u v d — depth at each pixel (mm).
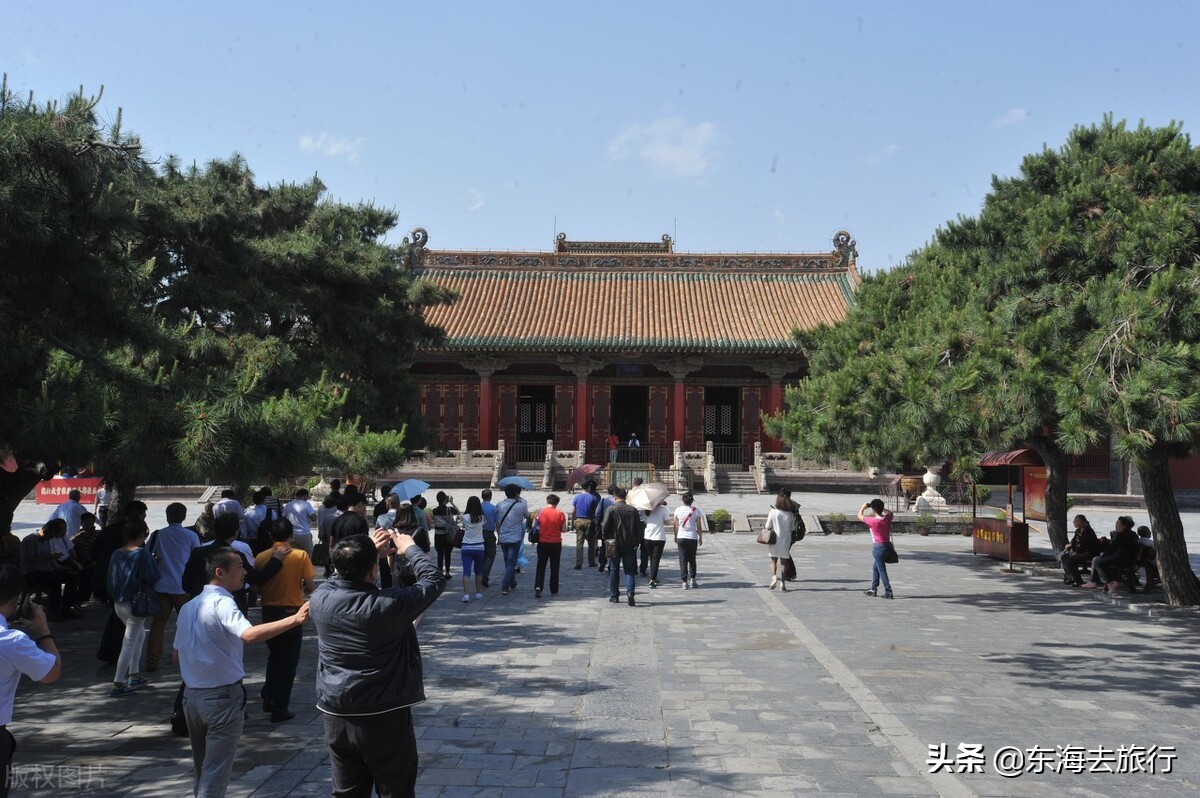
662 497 19219
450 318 52406
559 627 14586
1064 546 22969
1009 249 17469
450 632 14156
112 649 11992
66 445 9008
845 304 52906
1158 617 15836
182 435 9500
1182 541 17031
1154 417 11336
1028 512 23172
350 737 5328
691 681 11031
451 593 18203
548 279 56250
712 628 14516
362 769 5543
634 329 51250
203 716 6297
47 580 15086
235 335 19062
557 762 8000
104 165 9758
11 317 9523
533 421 57156
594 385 54125
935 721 9398
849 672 11484
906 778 7613
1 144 8875
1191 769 8031
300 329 25672
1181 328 12297
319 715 9625
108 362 9906
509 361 53000
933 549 27812
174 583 11523
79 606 16031
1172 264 12742
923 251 22359
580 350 50562
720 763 7977
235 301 20922
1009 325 14125
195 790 6488
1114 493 50469
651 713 9594
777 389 51906
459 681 11008
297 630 9461
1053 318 13414
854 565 23250
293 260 23375
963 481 40719
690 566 18938
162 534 11688
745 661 12148
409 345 28078
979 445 14766
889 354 16516
